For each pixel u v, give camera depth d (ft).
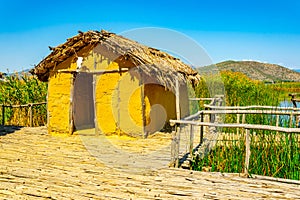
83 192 15.51
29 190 15.78
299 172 18.15
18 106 35.63
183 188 15.85
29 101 38.27
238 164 19.47
